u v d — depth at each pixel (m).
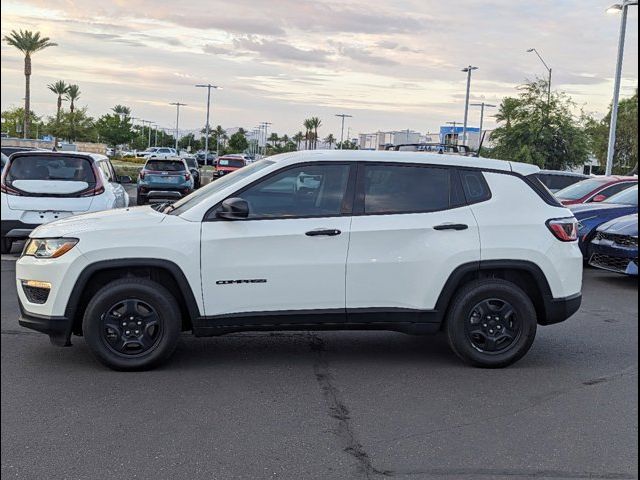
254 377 5.72
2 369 5.76
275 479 3.92
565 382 5.75
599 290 10.38
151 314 5.70
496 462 4.18
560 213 6.20
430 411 5.02
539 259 6.00
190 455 4.20
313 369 5.98
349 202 5.88
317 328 5.88
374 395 5.34
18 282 5.80
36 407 4.93
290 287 5.74
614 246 10.47
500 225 5.98
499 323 6.04
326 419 4.82
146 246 5.59
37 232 5.86
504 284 5.98
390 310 5.88
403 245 5.85
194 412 4.89
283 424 4.71
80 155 11.05
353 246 5.79
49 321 5.60
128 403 5.04
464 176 6.09
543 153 32.84
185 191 22.83
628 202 12.45
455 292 6.05
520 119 33.50
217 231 5.67
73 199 10.62
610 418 4.94
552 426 4.78
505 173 6.16
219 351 6.48
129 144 106.56
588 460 4.23
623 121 46.28
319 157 5.93
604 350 6.80
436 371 6.00
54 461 4.08
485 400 5.28
